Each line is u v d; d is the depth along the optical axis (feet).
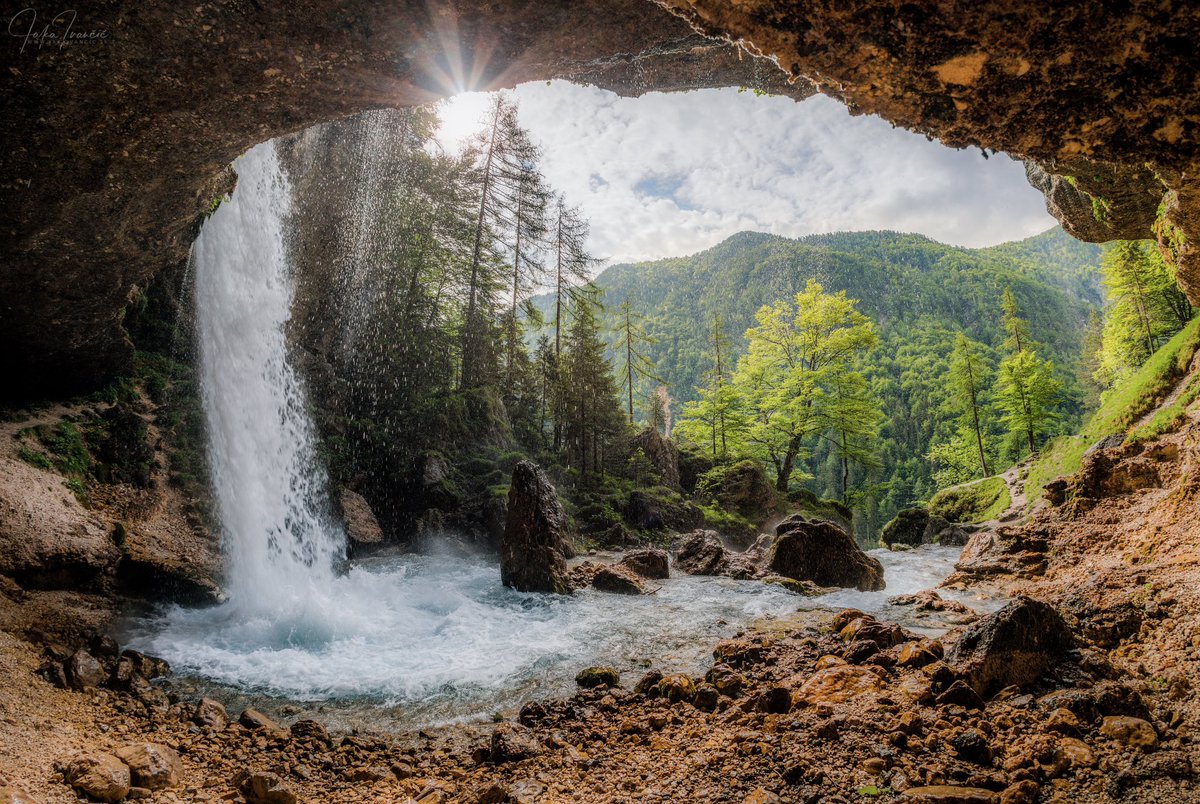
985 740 14.37
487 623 35.47
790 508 115.75
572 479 96.17
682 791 13.79
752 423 134.72
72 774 14.21
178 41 19.93
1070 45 12.34
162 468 45.70
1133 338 132.16
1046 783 13.09
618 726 19.07
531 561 45.14
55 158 24.14
